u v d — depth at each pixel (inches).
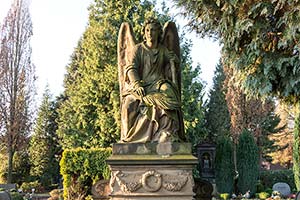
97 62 971.3
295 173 735.7
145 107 260.4
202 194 294.4
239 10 286.5
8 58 1152.8
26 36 1180.5
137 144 254.8
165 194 247.8
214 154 1075.3
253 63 293.7
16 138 1143.0
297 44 263.0
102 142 949.8
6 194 611.5
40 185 1338.6
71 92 1122.7
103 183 285.0
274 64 283.7
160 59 277.9
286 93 293.1
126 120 262.2
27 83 1175.0
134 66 271.6
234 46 303.1
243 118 1106.1
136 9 979.3
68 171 705.6
